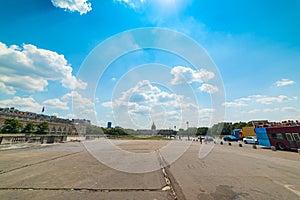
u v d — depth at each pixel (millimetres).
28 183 4410
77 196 3527
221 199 3439
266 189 4074
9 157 9086
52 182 4520
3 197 3434
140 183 4508
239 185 4379
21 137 18406
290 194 3740
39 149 13633
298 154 11750
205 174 5566
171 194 3705
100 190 3928
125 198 3439
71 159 8430
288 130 14359
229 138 31312
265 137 16531
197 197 3543
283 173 5773
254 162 8070
